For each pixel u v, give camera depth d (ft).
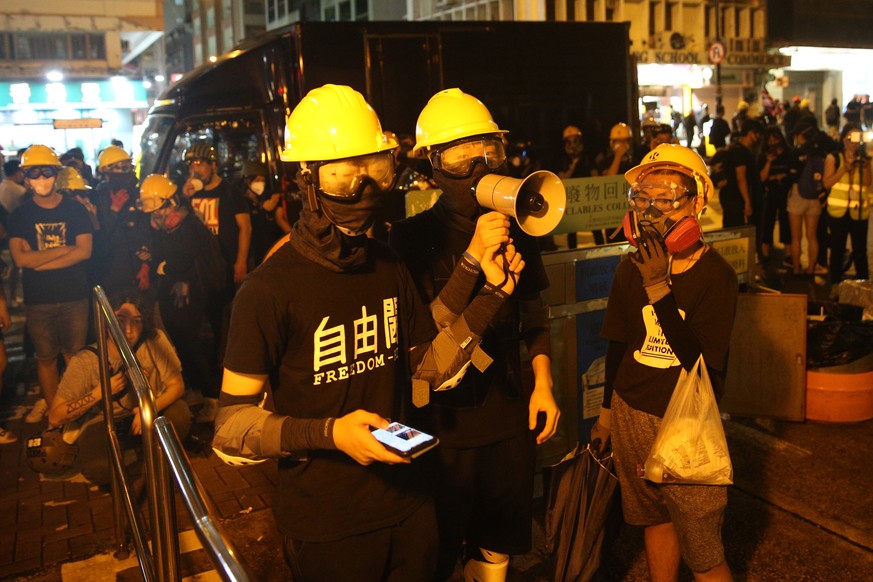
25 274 18.08
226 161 22.39
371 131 6.44
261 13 119.65
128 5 60.23
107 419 12.32
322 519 6.63
